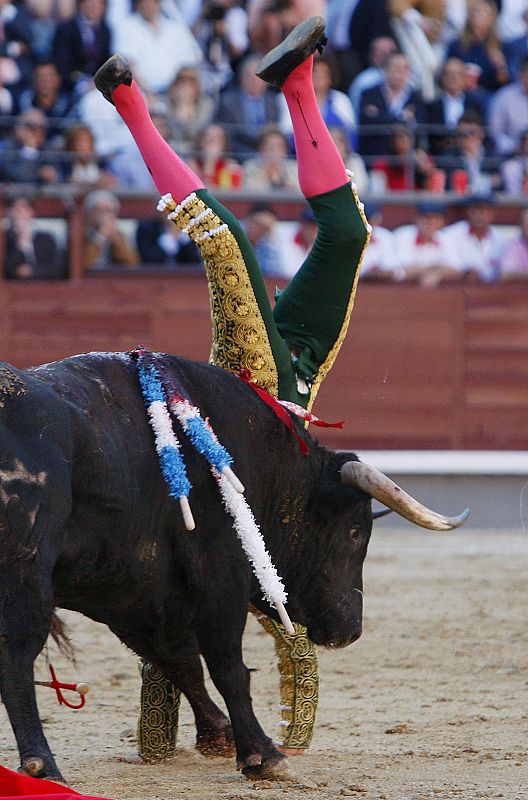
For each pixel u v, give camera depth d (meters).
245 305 9.78
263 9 31.64
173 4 31.52
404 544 26.27
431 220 31.30
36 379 7.66
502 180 32.22
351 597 9.79
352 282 10.30
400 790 8.72
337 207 10.11
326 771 9.38
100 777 9.23
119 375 8.41
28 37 30.64
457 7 32.62
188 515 8.15
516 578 21.48
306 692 9.98
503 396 31.73
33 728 7.15
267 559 8.67
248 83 31.45
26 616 7.11
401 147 31.55
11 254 30.38
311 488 9.45
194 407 8.62
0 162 30.11
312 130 10.20
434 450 31.67
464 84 32.53
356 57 32.09
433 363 31.62
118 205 30.47
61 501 7.31
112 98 9.92
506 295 31.59
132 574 8.19
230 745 9.87
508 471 29.41
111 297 30.69
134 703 12.39
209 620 8.66
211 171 30.41
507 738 10.71
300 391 10.20
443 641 15.95
